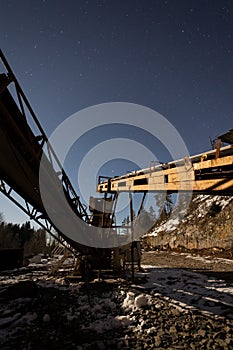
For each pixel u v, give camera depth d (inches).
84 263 463.5
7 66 156.9
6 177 202.4
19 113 187.9
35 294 317.4
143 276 476.7
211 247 1012.5
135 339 183.9
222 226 1026.7
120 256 530.6
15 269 657.0
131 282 407.2
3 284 409.7
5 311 246.5
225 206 1144.2
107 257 523.8
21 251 745.0
